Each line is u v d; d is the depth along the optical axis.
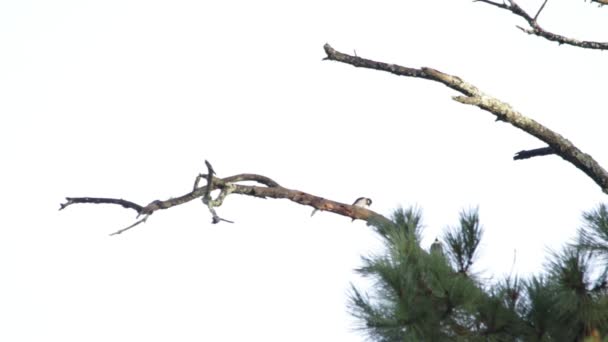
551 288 13.85
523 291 14.05
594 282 13.84
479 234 14.38
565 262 13.78
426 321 13.73
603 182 16.95
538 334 13.86
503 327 13.80
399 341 13.85
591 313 13.59
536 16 16.83
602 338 13.47
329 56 17.02
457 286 13.72
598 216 14.08
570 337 13.93
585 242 14.03
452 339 13.84
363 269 14.26
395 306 13.72
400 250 14.11
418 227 14.85
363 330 13.76
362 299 13.95
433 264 13.95
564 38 17.02
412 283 13.88
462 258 14.40
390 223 14.91
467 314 13.86
